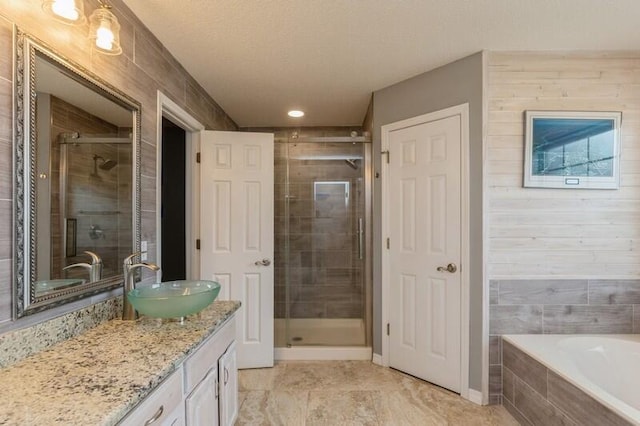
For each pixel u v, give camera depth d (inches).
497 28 78.9
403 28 78.5
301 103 128.6
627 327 92.4
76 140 55.8
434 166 100.6
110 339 53.8
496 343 92.1
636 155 92.4
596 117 91.7
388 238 112.7
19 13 45.8
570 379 67.2
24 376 41.0
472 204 93.0
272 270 117.8
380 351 115.5
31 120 46.8
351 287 136.9
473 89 92.3
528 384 80.4
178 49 87.0
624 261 92.6
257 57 91.8
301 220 137.3
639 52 90.5
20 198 45.3
